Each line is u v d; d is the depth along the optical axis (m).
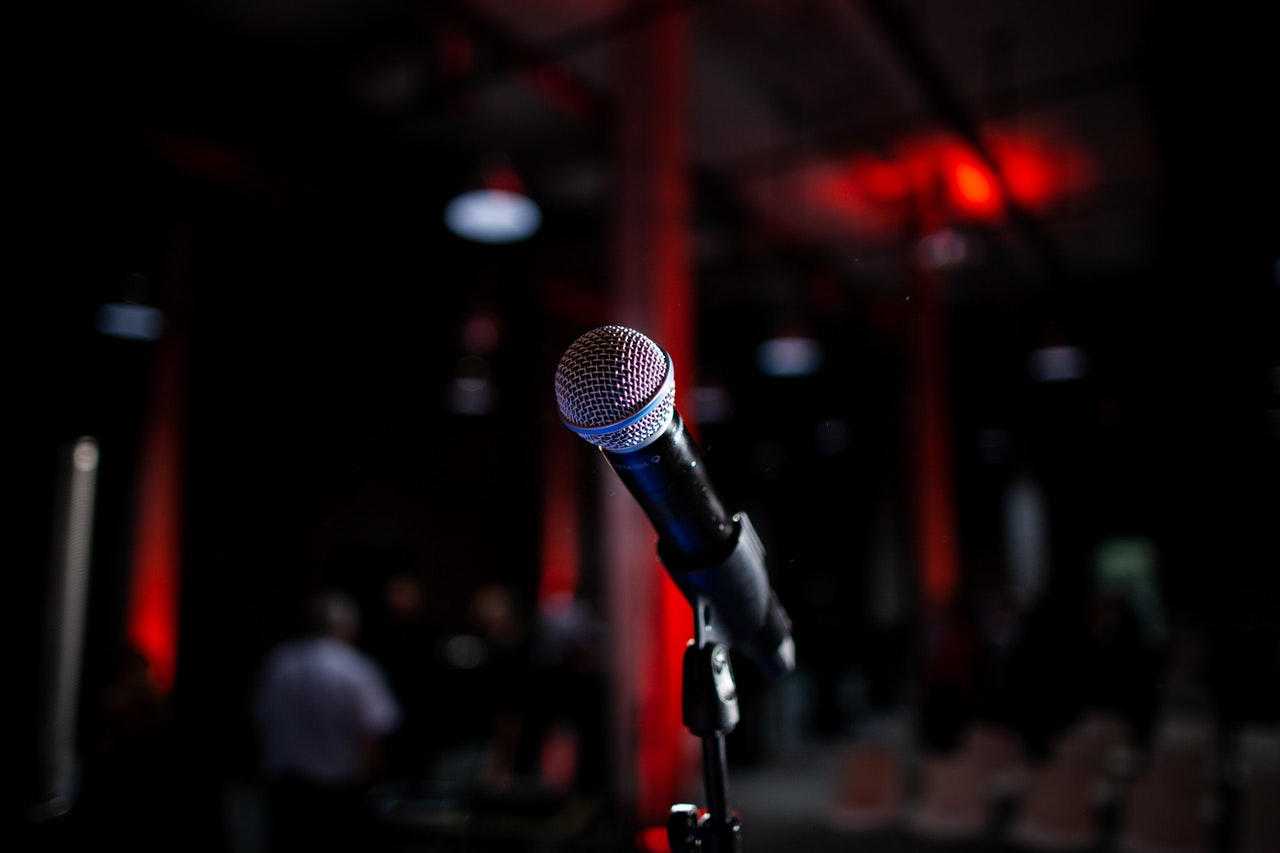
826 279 9.46
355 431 8.50
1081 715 7.02
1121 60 5.51
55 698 3.39
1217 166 6.58
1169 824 4.39
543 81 5.25
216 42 5.25
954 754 5.98
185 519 6.84
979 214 7.73
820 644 8.88
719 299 10.55
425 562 9.30
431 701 6.49
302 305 7.86
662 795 3.92
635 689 3.98
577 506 10.96
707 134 6.62
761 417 12.88
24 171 4.76
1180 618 13.51
